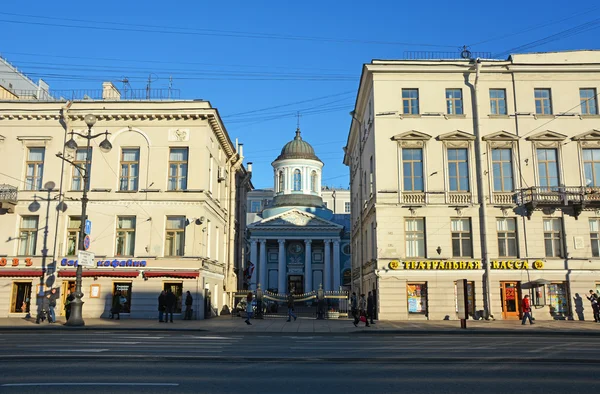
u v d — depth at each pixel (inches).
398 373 433.4
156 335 819.4
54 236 1267.2
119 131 1312.7
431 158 1258.6
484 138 1262.3
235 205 1916.8
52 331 900.0
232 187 1763.0
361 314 1066.7
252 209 3491.6
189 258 1251.8
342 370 447.2
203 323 1125.1
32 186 1305.4
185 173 1306.6
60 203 1279.5
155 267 1245.7
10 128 1318.9
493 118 1272.1
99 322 1094.4
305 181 2790.4
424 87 1285.7
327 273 2549.2
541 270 1211.9
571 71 1284.4
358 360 506.0
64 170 1298.0
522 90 1283.2
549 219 1243.2
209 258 1359.5
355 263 1868.8
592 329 953.5
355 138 1803.6
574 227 1233.4
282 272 2559.1
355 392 355.9
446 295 1200.8
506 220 1243.8
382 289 1205.7
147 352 547.8
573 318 1189.7
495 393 356.8
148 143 1305.4
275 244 2728.8
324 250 2657.5
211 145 1389.0
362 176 1583.4
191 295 1234.0
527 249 1220.5
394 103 1279.5
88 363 465.1
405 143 1266.0
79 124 1320.1
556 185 1254.9
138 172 1296.8
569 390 368.2
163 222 1270.9
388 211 1236.5
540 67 1280.8
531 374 431.5
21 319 1177.4
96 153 1302.9
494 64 1277.1
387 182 1250.0
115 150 1305.4
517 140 1263.5
